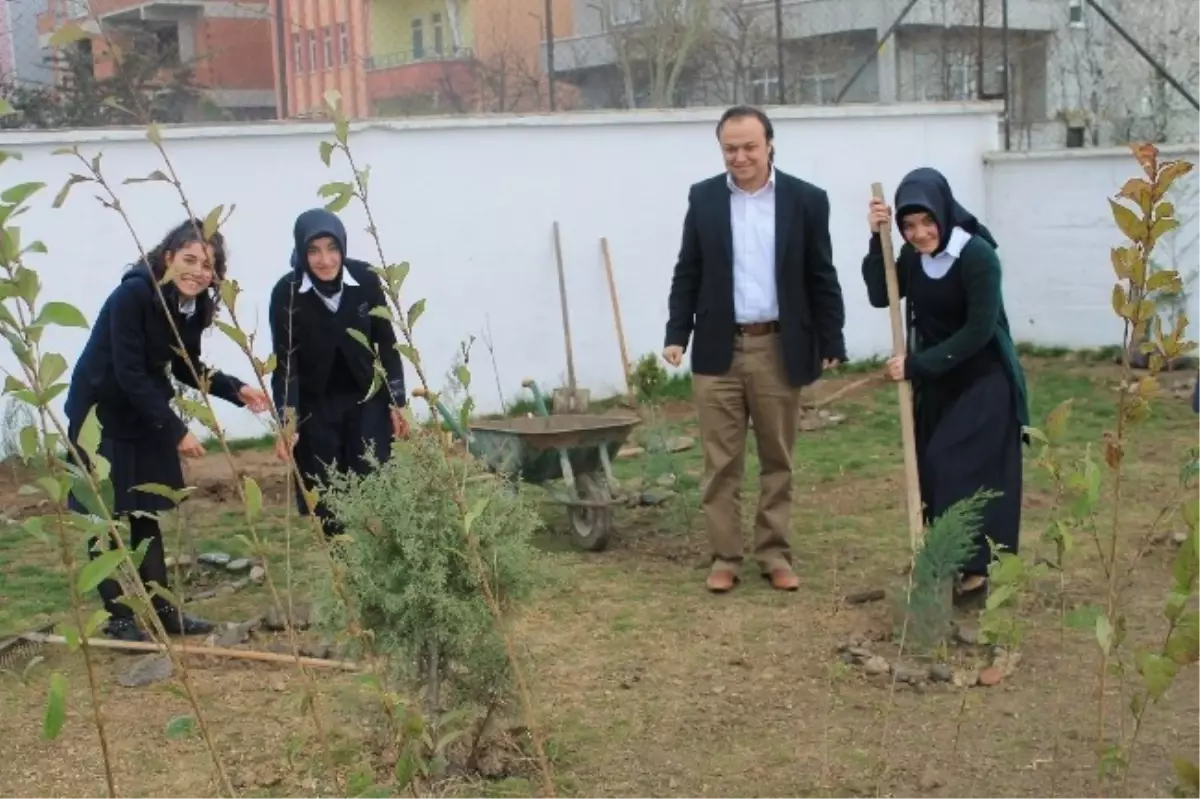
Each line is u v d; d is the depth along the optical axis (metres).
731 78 15.69
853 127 12.83
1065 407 2.88
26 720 4.83
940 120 13.32
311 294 5.76
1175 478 8.20
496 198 11.02
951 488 5.59
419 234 10.73
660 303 11.85
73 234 9.46
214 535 7.61
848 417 10.64
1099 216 12.91
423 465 3.92
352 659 4.29
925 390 5.88
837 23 16.05
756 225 6.04
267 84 13.32
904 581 5.71
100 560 2.31
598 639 5.61
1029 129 17.22
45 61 10.84
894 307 5.60
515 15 15.47
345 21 14.01
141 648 5.46
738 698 4.90
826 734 4.54
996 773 4.17
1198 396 7.39
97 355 5.36
